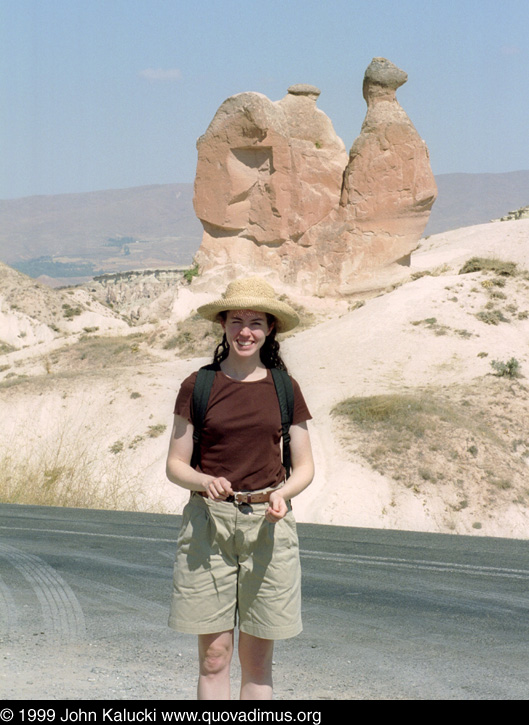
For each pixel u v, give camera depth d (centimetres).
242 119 5384
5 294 9956
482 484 2564
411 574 872
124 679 493
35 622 629
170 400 3441
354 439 2836
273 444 379
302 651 568
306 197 5453
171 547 1017
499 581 838
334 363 3862
